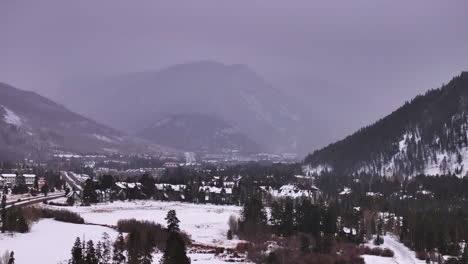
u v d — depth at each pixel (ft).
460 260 586.86
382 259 605.31
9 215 581.53
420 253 633.20
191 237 637.71
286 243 644.27
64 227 611.88
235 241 634.84
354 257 595.47
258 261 540.52
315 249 621.72
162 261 448.65
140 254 466.70
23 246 506.48
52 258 464.65
